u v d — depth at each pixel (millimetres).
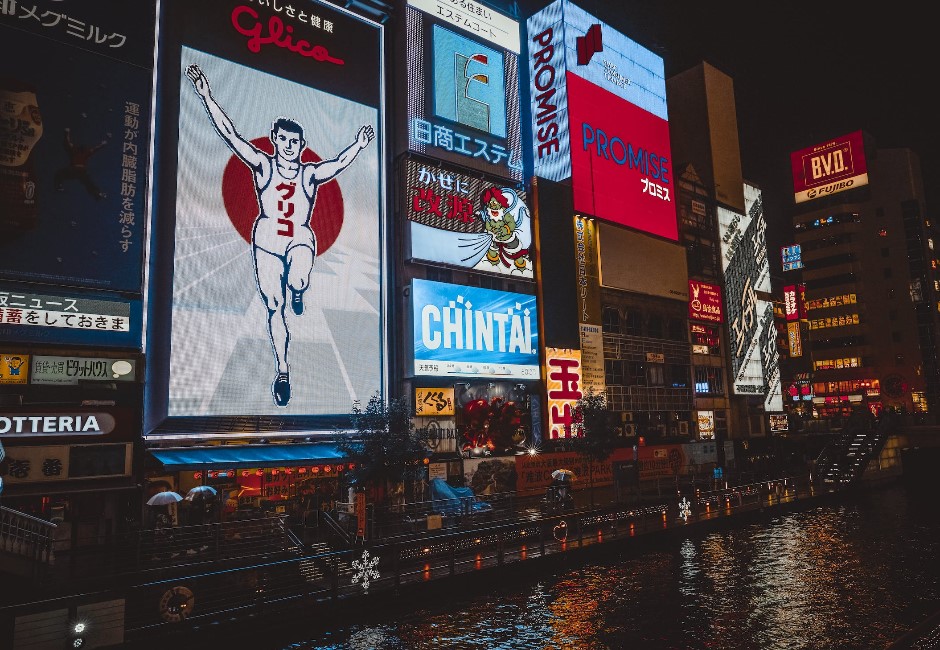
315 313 39156
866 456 59531
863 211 106125
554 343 51938
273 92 39375
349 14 43812
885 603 23594
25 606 16172
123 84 33062
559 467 49469
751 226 80750
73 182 30969
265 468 33594
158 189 34531
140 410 31484
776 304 116562
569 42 59531
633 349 59781
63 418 28250
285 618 20828
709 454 63844
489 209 49719
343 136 42188
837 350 105312
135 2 34031
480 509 34875
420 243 45000
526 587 26281
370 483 33875
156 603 19141
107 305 31203
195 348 34188
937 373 96750
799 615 22469
